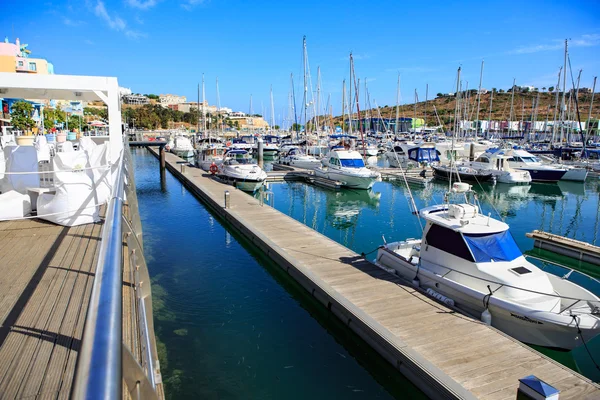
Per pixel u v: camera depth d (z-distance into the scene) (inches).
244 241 609.6
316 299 389.1
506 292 320.8
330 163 1206.3
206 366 306.8
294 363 313.6
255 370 303.7
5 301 154.1
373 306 342.3
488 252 350.9
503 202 1017.5
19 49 1989.4
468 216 392.2
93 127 1728.6
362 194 1077.8
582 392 235.6
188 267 506.9
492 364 262.5
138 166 1689.2
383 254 443.5
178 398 272.1
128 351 90.7
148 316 223.6
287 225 616.1
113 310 56.0
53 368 114.1
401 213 863.1
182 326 362.9
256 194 1058.7
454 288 349.1
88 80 412.8
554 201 1030.4
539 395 171.5
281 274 470.9
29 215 285.9
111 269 73.1
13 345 124.8
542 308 313.6
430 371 251.9
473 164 1337.4
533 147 1915.6
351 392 282.0
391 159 1600.6
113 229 103.8
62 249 215.5
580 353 331.3
